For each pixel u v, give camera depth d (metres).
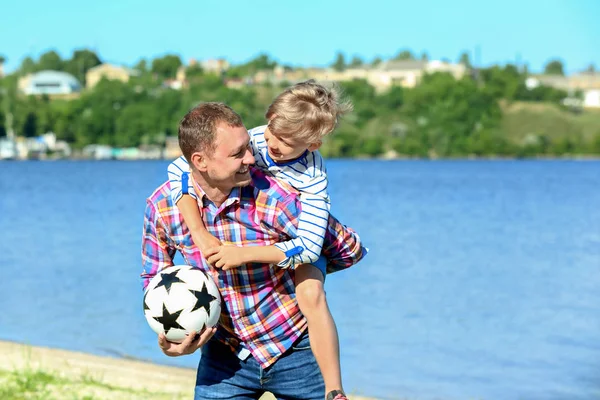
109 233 25.69
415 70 136.25
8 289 14.83
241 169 3.65
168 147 104.44
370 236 25.81
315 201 3.83
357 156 102.69
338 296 14.55
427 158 102.19
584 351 10.60
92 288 15.03
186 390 7.61
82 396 6.97
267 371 3.93
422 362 10.01
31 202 40.59
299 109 3.78
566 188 53.91
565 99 112.44
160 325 3.82
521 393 8.73
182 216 3.82
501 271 18.14
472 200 43.50
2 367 8.23
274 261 3.70
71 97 121.62
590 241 24.59
